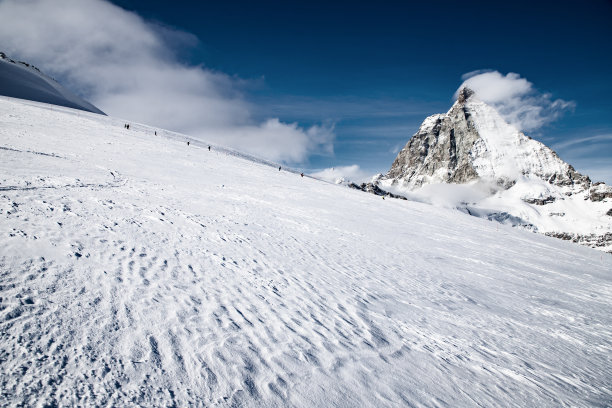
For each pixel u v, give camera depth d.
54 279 4.50
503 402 4.51
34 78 92.12
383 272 10.55
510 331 7.54
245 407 3.29
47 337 3.42
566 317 9.66
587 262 24.42
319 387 3.89
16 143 14.37
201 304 5.17
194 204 13.16
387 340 5.66
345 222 18.67
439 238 20.80
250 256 8.56
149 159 22.64
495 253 19.48
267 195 21.77
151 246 7.08
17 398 2.68
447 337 6.41
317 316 5.96
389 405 3.86
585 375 5.99
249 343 4.46
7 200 6.96
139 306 4.54
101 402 2.88
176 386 3.32
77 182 10.70
